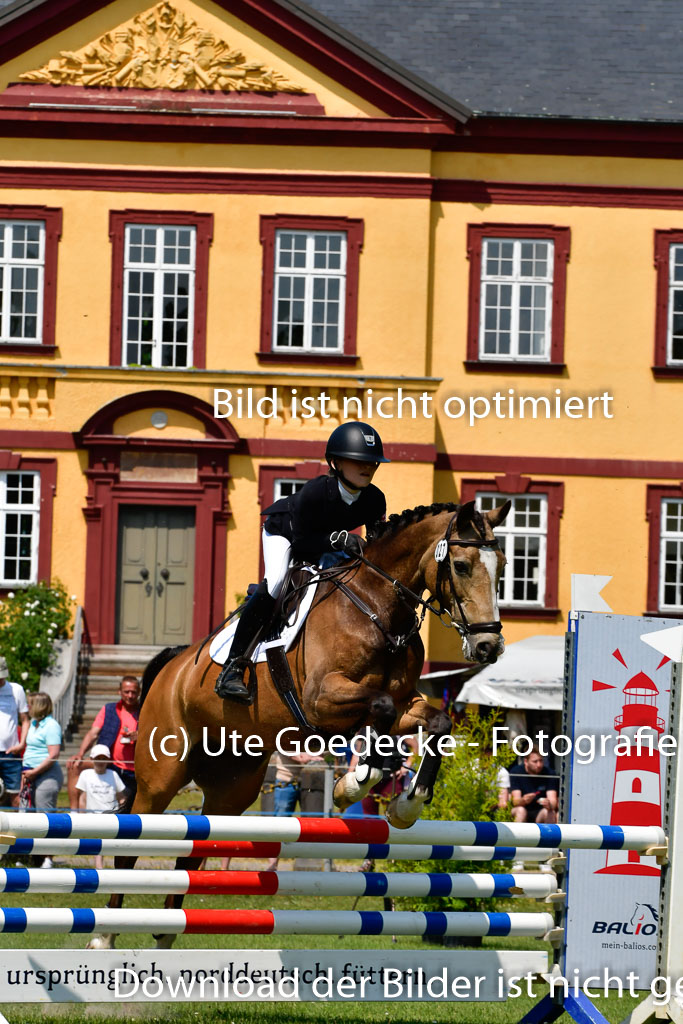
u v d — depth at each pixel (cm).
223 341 2620
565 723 766
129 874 693
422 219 2623
